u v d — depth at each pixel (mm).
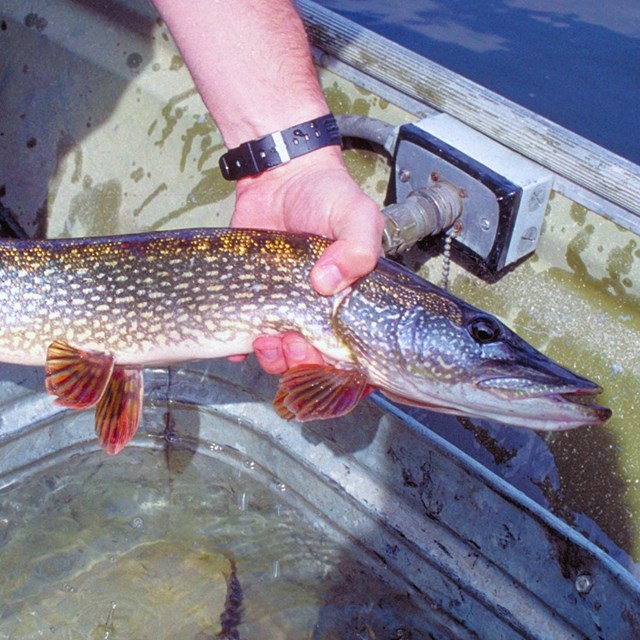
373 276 594
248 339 603
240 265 596
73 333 610
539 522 576
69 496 698
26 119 852
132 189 814
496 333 593
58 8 836
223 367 712
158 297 602
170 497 703
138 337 608
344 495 660
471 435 689
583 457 649
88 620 626
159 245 605
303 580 653
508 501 586
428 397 604
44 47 840
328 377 591
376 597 641
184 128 791
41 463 706
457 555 613
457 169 644
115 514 690
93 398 595
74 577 649
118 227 821
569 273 660
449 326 591
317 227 610
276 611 635
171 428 731
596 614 556
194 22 628
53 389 591
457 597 613
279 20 643
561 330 662
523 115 660
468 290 694
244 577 655
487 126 666
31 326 611
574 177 640
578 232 648
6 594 637
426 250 701
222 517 691
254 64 629
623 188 626
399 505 638
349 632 625
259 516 691
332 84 732
